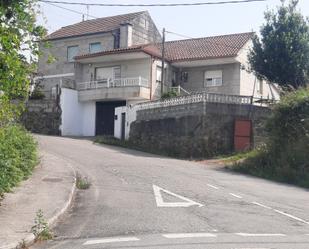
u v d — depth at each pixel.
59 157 22.42
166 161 24.53
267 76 32.97
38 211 11.13
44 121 38.22
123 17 44.88
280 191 17.53
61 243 9.34
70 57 44.31
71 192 14.27
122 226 10.76
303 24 32.38
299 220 12.21
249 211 13.05
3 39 9.31
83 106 39.47
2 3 9.66
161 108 30.72
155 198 14.30
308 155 22.08
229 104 28.20
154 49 39.75
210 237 9.73
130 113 33.81
